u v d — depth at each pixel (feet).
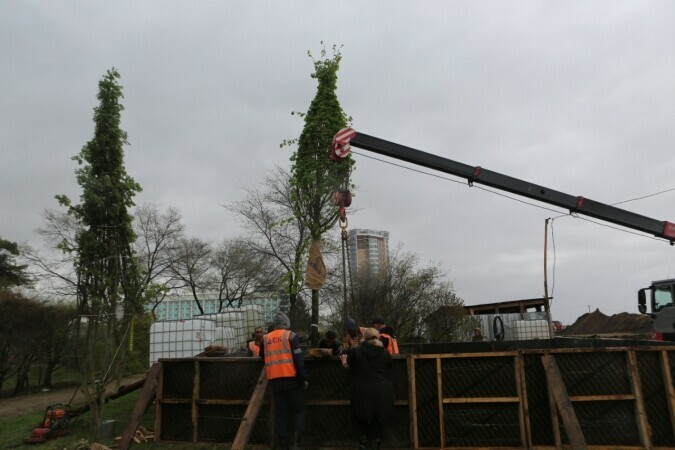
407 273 77.15
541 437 20.85
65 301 80.48
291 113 43.57
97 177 30.37
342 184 41.27
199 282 112.47
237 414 23.40
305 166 41.70
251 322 53.36
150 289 31.40
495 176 43.91
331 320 79.71
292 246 87.81
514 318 81.25
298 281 46.09
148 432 29.22
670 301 52.90
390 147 41.57
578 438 18.70
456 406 21.38
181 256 108.68
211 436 23.70
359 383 20.01
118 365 30.09
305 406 21.30
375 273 77.92
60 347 78.79
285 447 20.65
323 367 22.70
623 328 109.09
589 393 20.76
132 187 31.17
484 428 21.08
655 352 20.74
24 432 37.45
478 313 86.89
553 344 38.86
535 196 45.03
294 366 20.92
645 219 47.83
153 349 42.42
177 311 139.54
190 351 42.32
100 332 30.32
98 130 30.96
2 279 98.12
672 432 20.10
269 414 22.67
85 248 29.43
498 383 21.31
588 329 114.52
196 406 23.97
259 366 23.52
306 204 42.16
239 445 20.63
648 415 20.35
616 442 20.36
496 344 39.70
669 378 20.35
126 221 30.89
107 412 40.42
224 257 114.62
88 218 29.96
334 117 42.19
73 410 37.17
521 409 20.85
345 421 22.17
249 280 112.06
